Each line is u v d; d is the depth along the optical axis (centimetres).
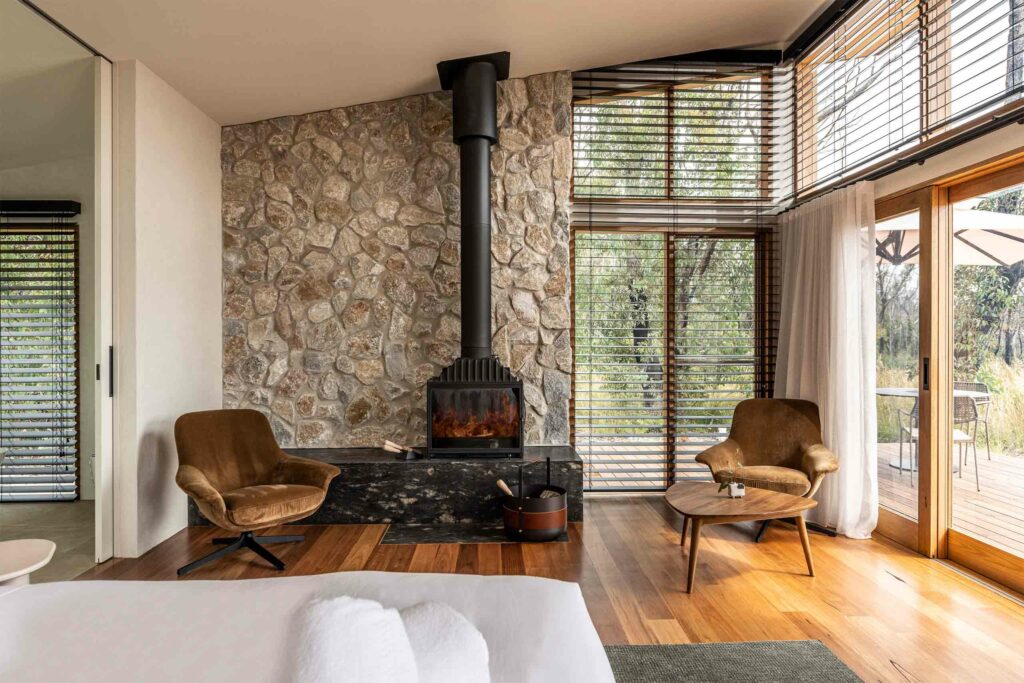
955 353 318
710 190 475
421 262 446
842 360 369
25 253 457
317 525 390
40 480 451
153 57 339
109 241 336
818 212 399
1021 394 277
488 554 338
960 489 316
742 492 308
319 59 374
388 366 444
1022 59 270
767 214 470
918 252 335
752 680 210
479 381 409
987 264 296
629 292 472
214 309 434
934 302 323
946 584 293
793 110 463
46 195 458
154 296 356
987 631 246
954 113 313
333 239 447
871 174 356
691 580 288
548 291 443
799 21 429
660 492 473
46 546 195
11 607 115
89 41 317
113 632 105
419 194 447
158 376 360
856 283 365
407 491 394
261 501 310
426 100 449
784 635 243
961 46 312
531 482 395
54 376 454
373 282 446
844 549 344
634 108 477
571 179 455
